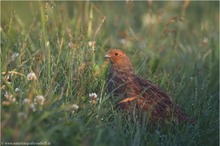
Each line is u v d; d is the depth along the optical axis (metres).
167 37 17.67
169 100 12.36
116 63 12.88
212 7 23.42
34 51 13.30
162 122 12.11
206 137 11.90
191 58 16.61
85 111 10.72
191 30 20.53
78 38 13.56
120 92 12.35
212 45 17.55
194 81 14.35
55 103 10.60
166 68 15.62
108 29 17.56
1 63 11.62
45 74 11.96
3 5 19.14
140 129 11.28
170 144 11.23
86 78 12.36
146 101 12.16
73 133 9.21
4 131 8.84
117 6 21.66
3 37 13.87
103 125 10.58
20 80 11.56
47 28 14.61
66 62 12.62
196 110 12.71
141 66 14.22
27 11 19.28
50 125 9.20
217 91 14.57
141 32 17.84
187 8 23.30
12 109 9.28
